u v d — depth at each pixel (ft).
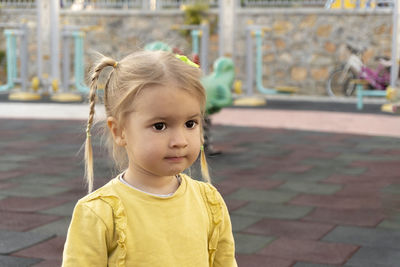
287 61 51.90
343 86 50.03
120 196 5.64
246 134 31.68
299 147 27.76
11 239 13.78
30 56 58.39
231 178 20.92
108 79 5.65
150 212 5.63
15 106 43.80
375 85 47.55
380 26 48.93
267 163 23.85
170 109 5.26
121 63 5.55
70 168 22.53
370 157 25.27
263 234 14.43
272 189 19.31
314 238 14.14
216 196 6.20
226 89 24.77
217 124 35.42
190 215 5.85
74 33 48.32
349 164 23.72
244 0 53.01
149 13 55.26
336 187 19.62
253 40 52.26
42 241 13.70
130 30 56.08
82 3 57.06
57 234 14.26
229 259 6.35
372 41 49.24
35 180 20.39
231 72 25.36
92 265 5.51
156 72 5.26
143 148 5.35
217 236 6.13
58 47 48.93
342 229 14.87
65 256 5.56
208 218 6.11
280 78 52.29
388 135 31.32
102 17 56.59
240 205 17.24
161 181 5.74
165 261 5.59
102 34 56.65
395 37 41.73
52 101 47.60
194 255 5.79
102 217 5.53
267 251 13.19
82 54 51.78
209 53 53.88
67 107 43.52
